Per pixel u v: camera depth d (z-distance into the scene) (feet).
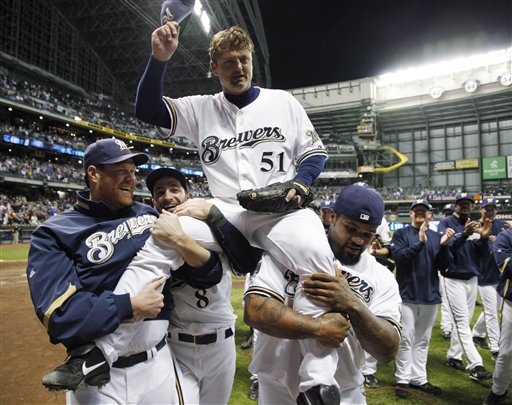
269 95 7.16
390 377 13.97
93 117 116.47
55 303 5.50
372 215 5.74
